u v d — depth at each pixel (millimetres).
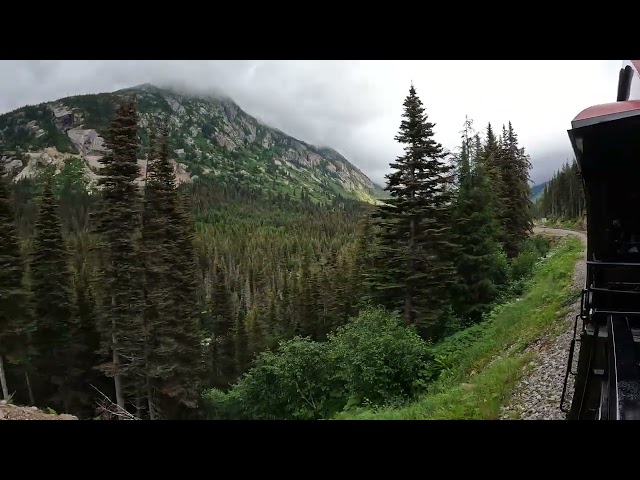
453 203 22547
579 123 5039
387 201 21000
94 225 25250
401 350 14289
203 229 183500
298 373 16469
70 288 32562
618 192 5695
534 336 12383
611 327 4906
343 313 45406
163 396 26297
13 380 32562
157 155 27000
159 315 25500
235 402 23297
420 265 21000
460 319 20734
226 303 47219
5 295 27234
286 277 103250
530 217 42781
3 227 27984
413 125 20453
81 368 33750
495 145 36406
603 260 5797
